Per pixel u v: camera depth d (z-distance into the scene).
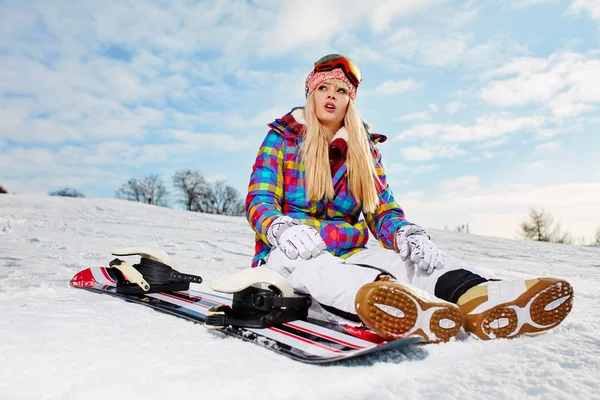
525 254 9.61
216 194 61.69
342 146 2.33
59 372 1.24
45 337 1.57
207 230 11.12
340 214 2.41
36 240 6.93
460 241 12.46
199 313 2.02
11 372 1.24
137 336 1.63
